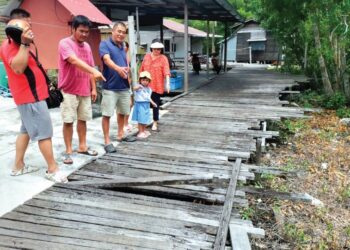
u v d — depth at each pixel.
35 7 7.32
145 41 24.72
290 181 4.84
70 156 4.39
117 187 3.61
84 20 3.88
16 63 3.08
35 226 2.78
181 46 28.19
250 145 5.16
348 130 7.51
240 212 3.74
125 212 3.08
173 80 10.45
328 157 5.86
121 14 13.27
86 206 3.14
